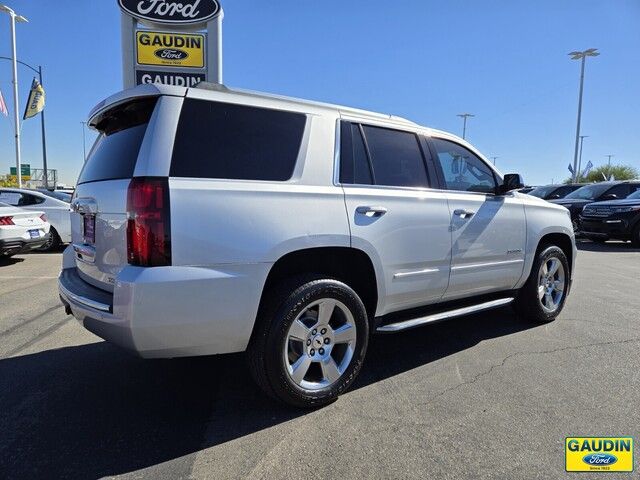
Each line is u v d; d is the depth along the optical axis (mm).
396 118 3812
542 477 2359
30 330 4652
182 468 2414
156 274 2455
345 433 2754
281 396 2912
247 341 2801
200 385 3406
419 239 3576
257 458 2504
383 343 4348
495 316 5254
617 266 9172
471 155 4352
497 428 2811
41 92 23297
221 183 2689
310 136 3129
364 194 3268
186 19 10430
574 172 32906
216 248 2604
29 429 2779
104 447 2596
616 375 3588
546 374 3605
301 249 2912
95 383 3430
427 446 2619
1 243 8234
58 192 11617
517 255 4508
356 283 3445
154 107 2686
